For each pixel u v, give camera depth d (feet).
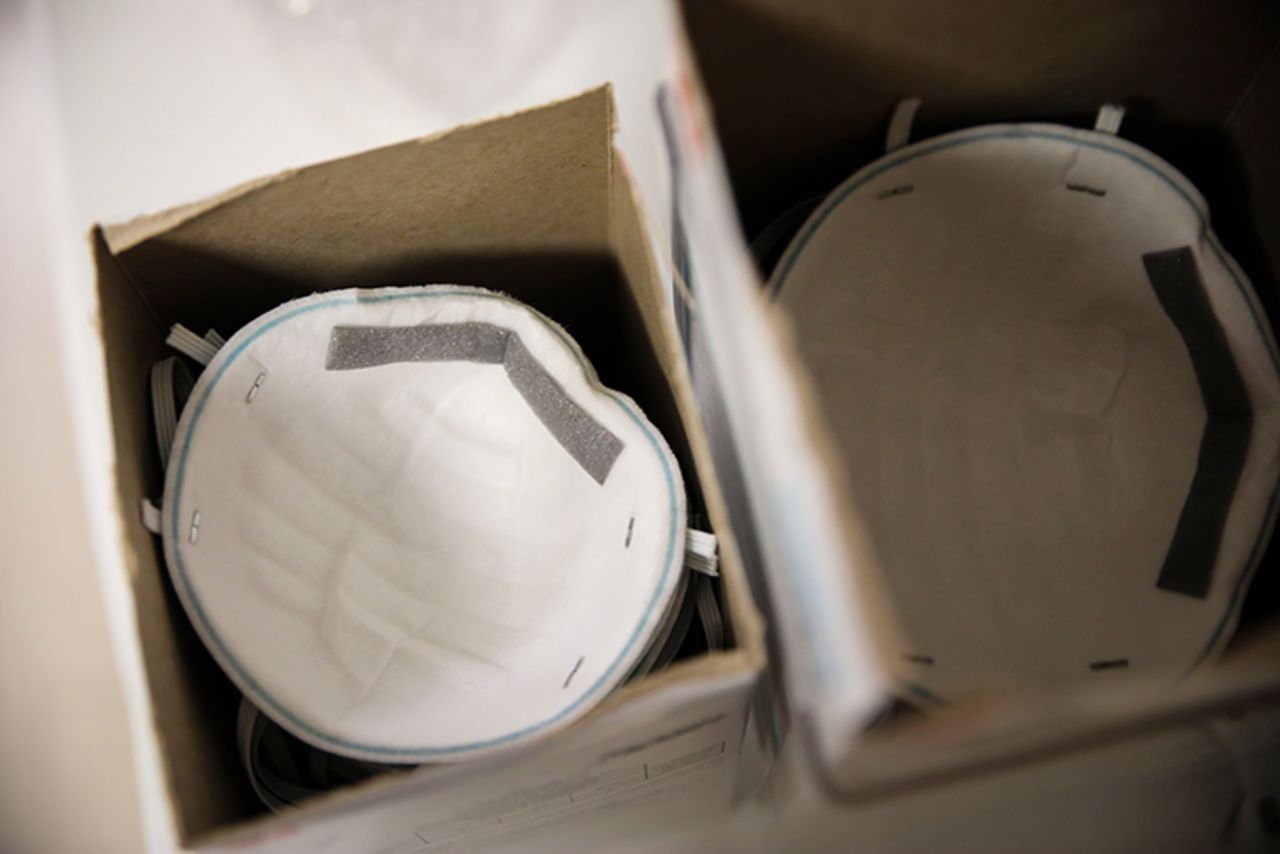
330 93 3.32
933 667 2.09
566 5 3.33
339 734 1.92
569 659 1.94
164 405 2.06
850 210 2.40
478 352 2.10
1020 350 2.47
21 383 3.01
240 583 1.98
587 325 2.68
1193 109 2.46
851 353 2.42
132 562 1.72
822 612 1.48
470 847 2.20
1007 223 2.49
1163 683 1.60
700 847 2.66
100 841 2.76
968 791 2.66
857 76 2.27
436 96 3.32
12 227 3.14
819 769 1.84
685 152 1.85
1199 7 2.20
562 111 1.96
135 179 3.20
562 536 2.06
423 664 2.00
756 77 2.23
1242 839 2.62
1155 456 2.36
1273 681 1.54
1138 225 2.41
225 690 2.11
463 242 2.29
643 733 1.66
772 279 2.37
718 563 1.97
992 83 2.36
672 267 2.26
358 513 2.10
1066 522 2.31
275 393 2.09
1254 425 2.29
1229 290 2.34
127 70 3.29
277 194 1.98
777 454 1.53
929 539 2.29
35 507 2.95
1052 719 1.54
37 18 3.32
